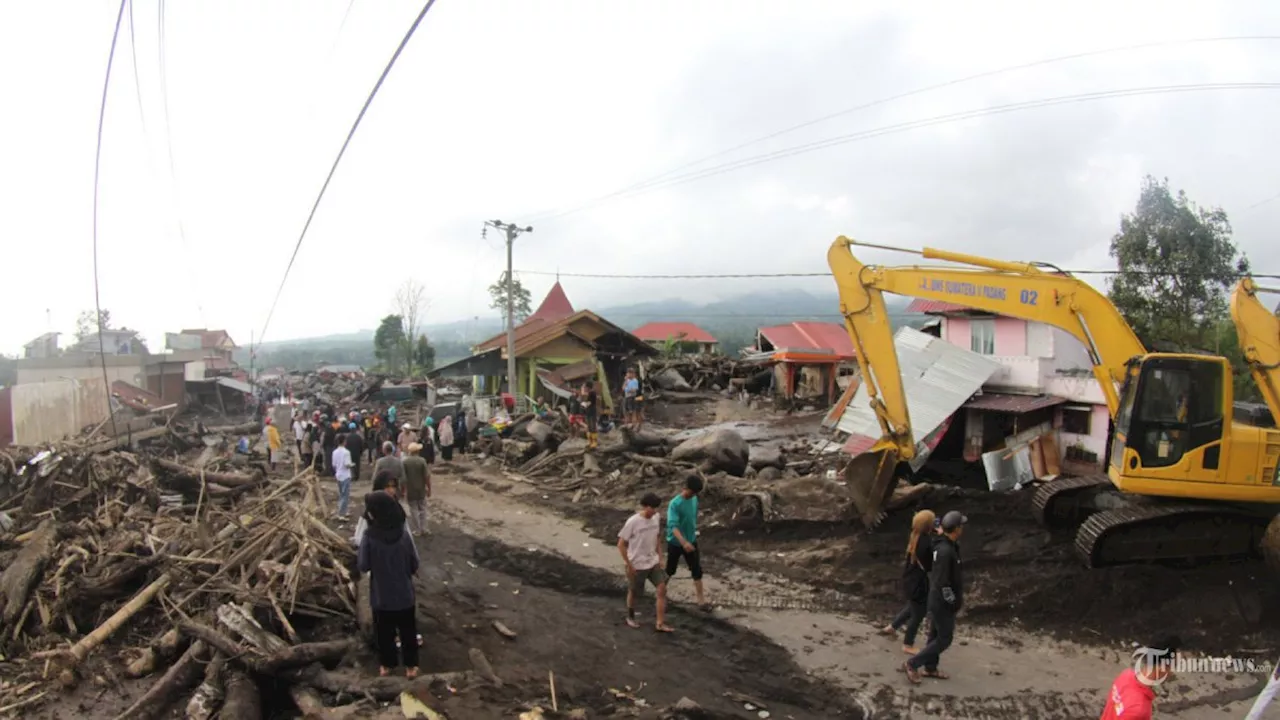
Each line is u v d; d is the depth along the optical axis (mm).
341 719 5891
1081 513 12258
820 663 8250
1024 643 8953
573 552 12672
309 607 8359
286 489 12469
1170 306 20484
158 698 6648
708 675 7805
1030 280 11555
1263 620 8875
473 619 8898
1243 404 12188
